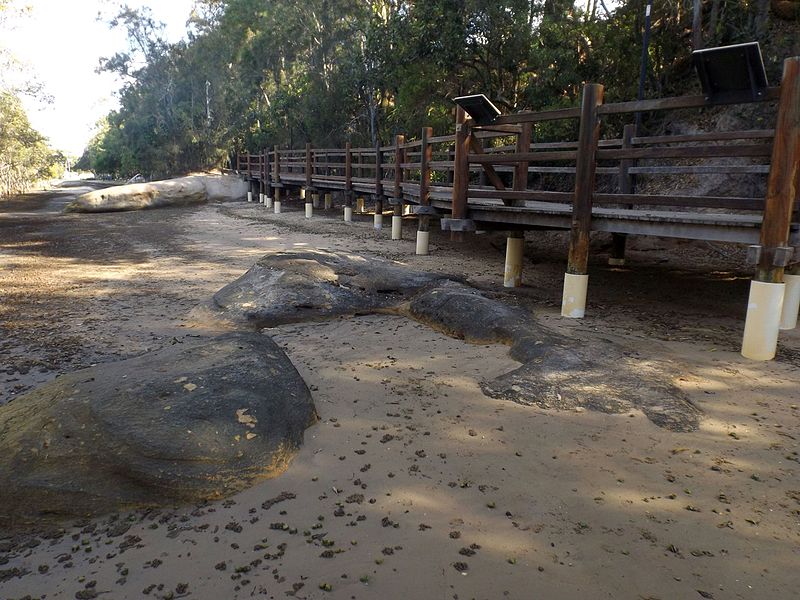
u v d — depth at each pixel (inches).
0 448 129.3
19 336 259.9
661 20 593.6
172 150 1809.8
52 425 132.7
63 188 2716.5
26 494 120.8
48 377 207.6
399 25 745.6
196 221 831.7
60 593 99.4
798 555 106.8
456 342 233.1
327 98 1124.5
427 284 310.0
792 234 229.6
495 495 126.0
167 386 144.5
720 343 235.9
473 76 757.3
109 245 588.4
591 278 389.1
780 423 160.4
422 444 148.3
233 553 108.2
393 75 826.2
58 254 528.4
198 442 129.3
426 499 124.5
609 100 611.5
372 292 297.9
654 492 127.1
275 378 159.0
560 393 174.2
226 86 1657.2
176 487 123.8
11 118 1847.9
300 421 153.2
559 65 619.8
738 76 207.9
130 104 1977.1
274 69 1494.8
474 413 165.6
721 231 229.3
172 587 99.9
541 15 685.9
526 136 365.4
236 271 427.2
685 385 185.6
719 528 114.7
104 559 108.0
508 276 351.6
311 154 855.1
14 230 754.2
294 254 325.1
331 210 954.7
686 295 336.2
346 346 231.5
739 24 572.4
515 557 106.1
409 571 102.5
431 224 706.8
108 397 139.9
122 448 126.4
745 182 515.8
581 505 122.3
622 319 276.4
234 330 262.5
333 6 1152.2
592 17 652.7
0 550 113.0
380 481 131.5
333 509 121.2
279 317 271.3
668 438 150.9
